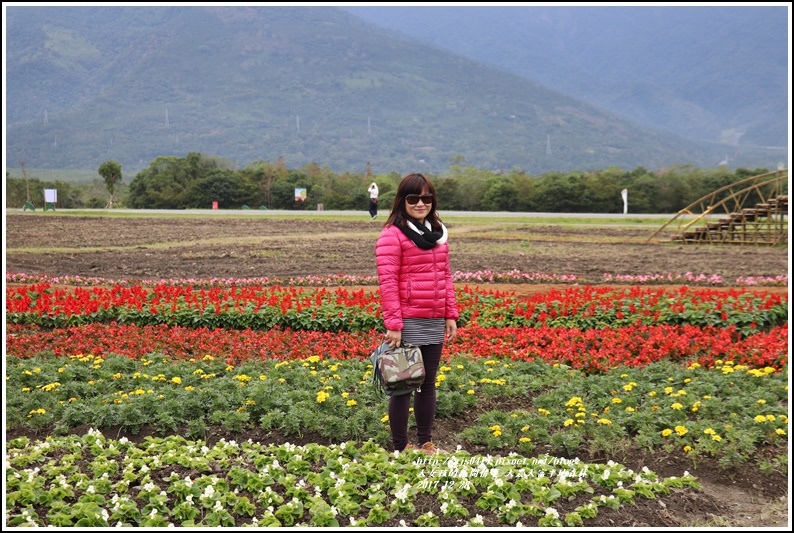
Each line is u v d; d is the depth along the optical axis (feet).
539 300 40.04
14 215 116.98
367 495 17.61
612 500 17.42
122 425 22.44
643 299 40.40
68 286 51.57
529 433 21.91
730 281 54.39
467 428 23.02
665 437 21.77
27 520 15.97
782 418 22.04
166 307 39.40
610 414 23.12
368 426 22.16
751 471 20.12
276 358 30.73
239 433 22.31
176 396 24.72
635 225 115.96
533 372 29.30
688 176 195.31
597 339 33.94
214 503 17.01
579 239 89.86
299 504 16.83
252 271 60.29
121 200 200.23
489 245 81.35
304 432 22.16
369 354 32.40
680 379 27.02
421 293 19.81
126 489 17.85
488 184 196.95
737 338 35.40
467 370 28.68
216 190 186.60
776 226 84.99
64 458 19.25
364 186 191.72
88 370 28.30
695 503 18.11
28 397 24.40
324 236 91.56
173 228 101.86
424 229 19.76
